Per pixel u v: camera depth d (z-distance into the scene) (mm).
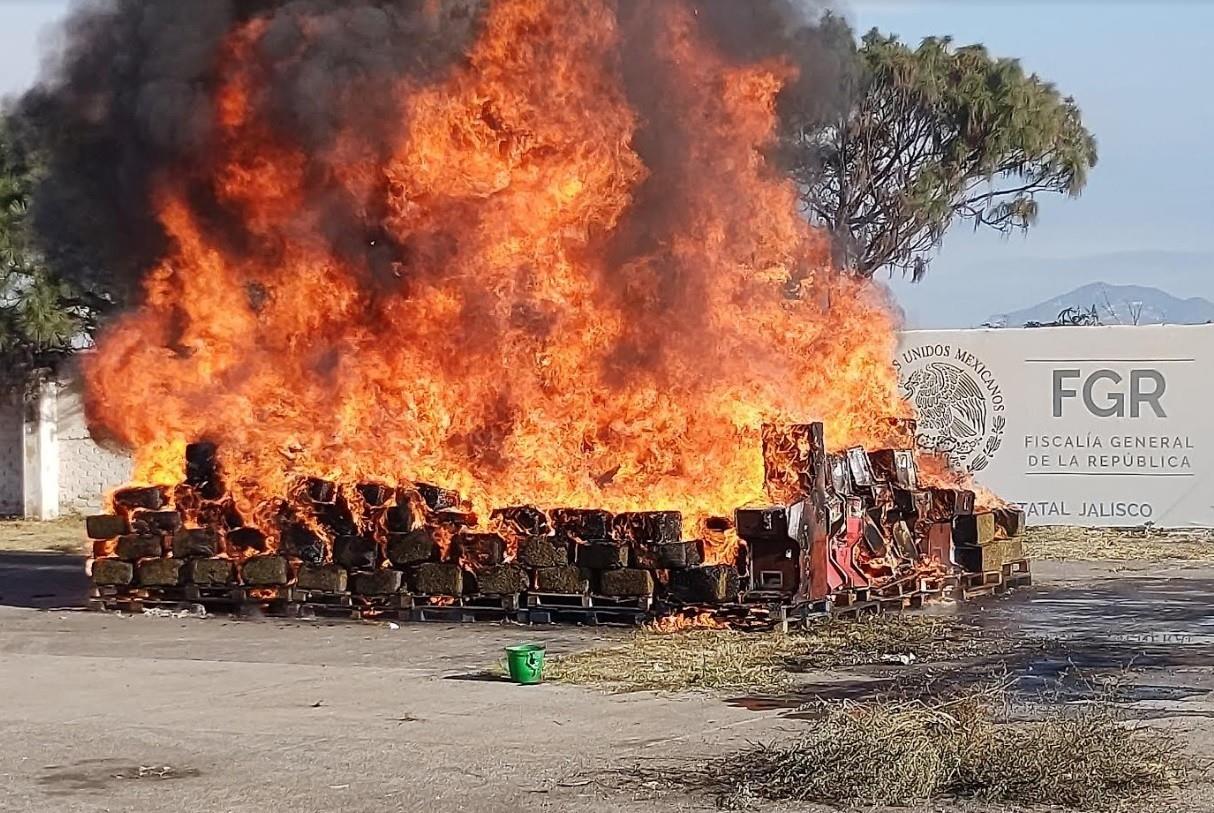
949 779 8414
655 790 8484
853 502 15391
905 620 14836
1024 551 20422
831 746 8609
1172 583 18469
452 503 15547
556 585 14953
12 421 31297
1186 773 8664
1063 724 8969
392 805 8273
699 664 12477
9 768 9211
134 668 12695
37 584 19469
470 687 11664
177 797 8500
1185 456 24641
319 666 12711
